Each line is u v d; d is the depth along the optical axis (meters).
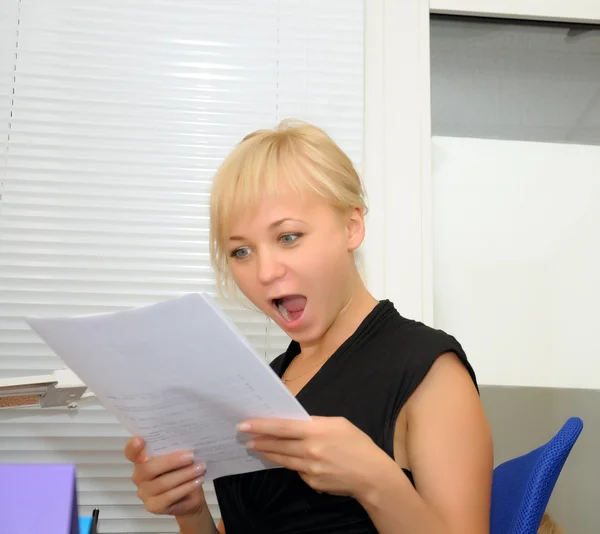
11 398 1.06
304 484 1.06
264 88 2.15
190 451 1.00
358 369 1.06
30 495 0.55
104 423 2.02
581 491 2.07
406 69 2.21
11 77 2.10
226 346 0.81
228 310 2.07
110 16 2.15
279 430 0.88
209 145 2.12
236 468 1.03
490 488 0.98
